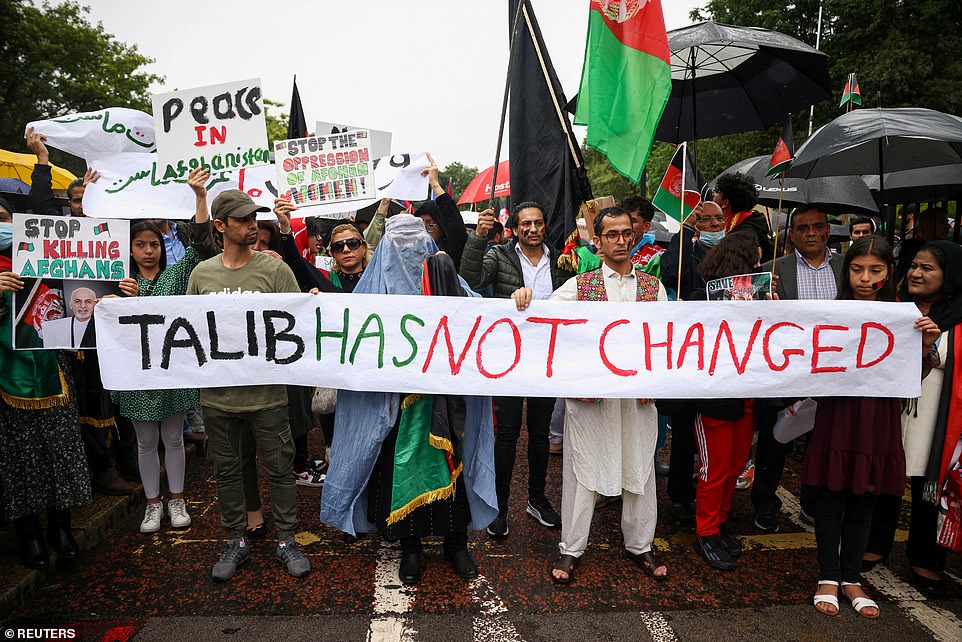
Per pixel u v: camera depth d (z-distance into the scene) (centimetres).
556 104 375
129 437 416
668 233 732
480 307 307
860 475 279
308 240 611
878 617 280
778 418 334
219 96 376
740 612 285
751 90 559
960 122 379
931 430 295
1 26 1933
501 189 1008
